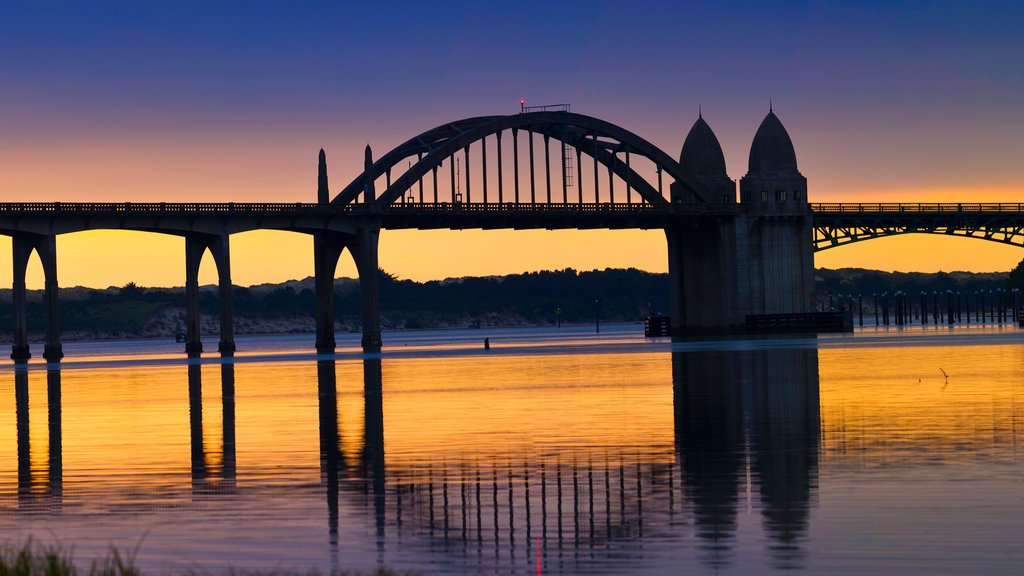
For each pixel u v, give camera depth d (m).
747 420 63.69
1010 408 67.12
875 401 72.88
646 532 36.66
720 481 44.50
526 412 70.50
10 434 64.31
